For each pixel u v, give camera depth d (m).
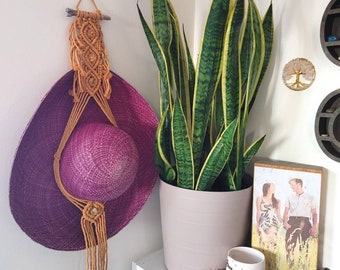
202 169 0.66
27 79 0.61
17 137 0.61
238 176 0.69
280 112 0.75
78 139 0.62
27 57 0.61
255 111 0.79
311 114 0.69
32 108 0.63
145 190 0.78
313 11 0.68
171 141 0.73
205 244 0.67
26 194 0.61
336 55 0.66
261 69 0.70
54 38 0.64
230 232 0.68
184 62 0.73
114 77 0.71
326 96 0.66
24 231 0.61
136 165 0.65
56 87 0.62
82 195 0.61
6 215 0.61
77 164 0.60
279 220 0.68
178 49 0.72
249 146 0.77
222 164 0.65
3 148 0.60
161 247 0.89
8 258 0.63
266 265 0.70
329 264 0.68
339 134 0.66
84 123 0.66
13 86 0.60
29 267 0.66
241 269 0.62
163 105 0.71
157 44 0.67
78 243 0.69
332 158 0.66
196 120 0.67
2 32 0.57
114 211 0.73
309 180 0.65
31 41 0.61
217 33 0.63
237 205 0.68
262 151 0.79
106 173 0.60
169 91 0.67
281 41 0.73
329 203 0.67
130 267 0.83
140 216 0.83
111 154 0.60
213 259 0.68
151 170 0.79
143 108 0.76
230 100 0.67
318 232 0.66
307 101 0.70
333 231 0.67
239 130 0.67
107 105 0.69
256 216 0.71
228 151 0.63
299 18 0.70
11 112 0.60
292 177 0.67
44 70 0.63
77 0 0.66
